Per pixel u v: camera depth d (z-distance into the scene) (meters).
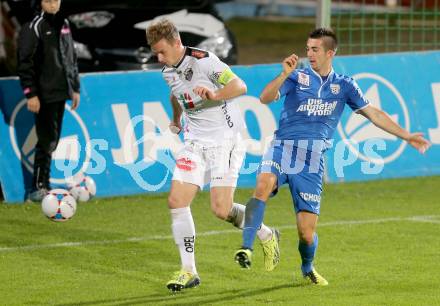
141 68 40.75
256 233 21.14
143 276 23.41
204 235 27.98
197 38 41.66
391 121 22.12
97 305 20.75
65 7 41.84
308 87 21.84
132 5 42.59
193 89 21.70
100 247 26.56
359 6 68.50
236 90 21.11
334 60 37.00
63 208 28.31
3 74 44.38
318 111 21.95
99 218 30.47
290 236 28.00
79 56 40.53
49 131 32.00
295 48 64.06
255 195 21.45
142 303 20.84
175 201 21.73
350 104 22.30
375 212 31.22
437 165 37.94
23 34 31.11
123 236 27.97
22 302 20.98
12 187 33.12
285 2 82.88
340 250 25.94
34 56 31.33
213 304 20.67
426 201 33.16
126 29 41.41
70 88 31.86
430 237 27.55
